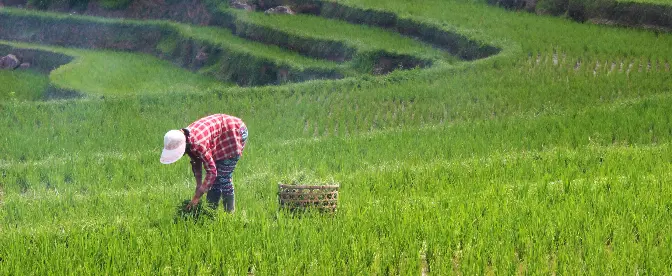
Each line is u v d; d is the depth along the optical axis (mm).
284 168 14523
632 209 9031
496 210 9000
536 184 10938
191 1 46344
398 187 11922
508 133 17266
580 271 7027
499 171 12586
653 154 13555
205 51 39406
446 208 9430
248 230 8484
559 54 28656
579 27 33938
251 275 7582
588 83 23531
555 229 8219
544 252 7582
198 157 8609
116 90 33094
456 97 22719
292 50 37250
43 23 48469
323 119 20812
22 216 10828
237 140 8773
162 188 12336
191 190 12016
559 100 21469
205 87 35281
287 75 33844
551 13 37531
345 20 40906
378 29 38531
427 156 15508
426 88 23984
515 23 35656
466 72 26453
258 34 39375
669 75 24062
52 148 17844
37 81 38750
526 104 21281
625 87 22703
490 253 7656
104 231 8562
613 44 29578
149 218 9539
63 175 14352
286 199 9375
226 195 9117
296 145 16703
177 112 21875
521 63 27500
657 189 10070
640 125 17172
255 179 12586
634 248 7453
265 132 19375
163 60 42156
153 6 47812
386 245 7832
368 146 16531
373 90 24203
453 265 7590
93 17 47469
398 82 25422
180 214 8969
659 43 29734
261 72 35156
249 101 23047
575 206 9188
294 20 40938
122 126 19969
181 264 7562
